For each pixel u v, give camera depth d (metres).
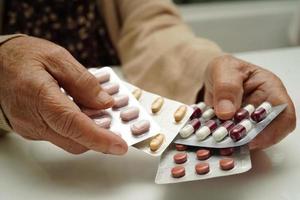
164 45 0.58
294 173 0.36
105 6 0.69
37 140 0.41
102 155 0.39
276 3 0.96
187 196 0.34
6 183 0.37
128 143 0.35
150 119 0.38
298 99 0.48
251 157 0.38
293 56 0.61
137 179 0.36
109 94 0.39
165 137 0.36
